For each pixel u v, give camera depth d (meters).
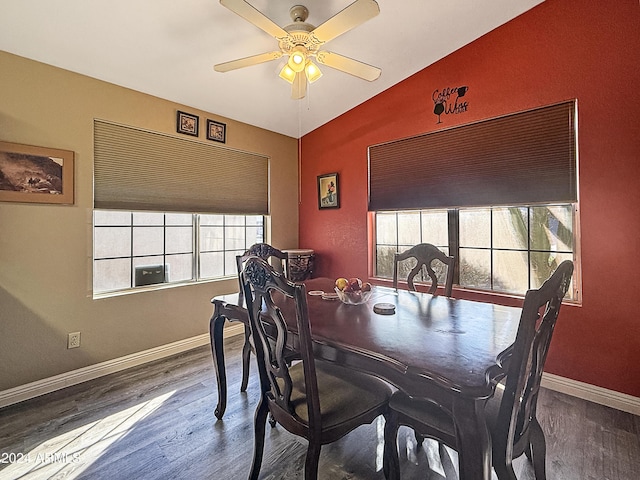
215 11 2.11
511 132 2.60
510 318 1.72
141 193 2.93
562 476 1.60
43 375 2.41
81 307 2.59
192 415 2.13
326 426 1.36
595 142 2.23
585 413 2.12
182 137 3.21
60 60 2.39
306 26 1.98
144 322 2.96
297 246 4.35
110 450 1.80
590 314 2.27
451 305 2.00
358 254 3.71
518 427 1.25
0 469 1.66
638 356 2.11
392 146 3.37
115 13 2.04
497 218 2.80
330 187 3.95
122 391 2.43
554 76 2.38
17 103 2.27
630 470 1.64
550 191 2.43
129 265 2.99
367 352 1.31
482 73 2.72
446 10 2.37
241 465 1.69
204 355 3.12
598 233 2.23
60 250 2.48
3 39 2.13
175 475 1.62
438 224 3.17
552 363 2.44
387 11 2.34
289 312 1.84
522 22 2.51
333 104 3.58
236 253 3.82
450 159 2.95
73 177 2.53
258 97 3.26
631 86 2.10
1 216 2.23
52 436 1.92
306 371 1.31
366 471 1.66
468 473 1.07
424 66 3.05
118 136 2.79
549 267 2.54
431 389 1.16
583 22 2.26
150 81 2.79
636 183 2.09
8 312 2.27
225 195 3.59
